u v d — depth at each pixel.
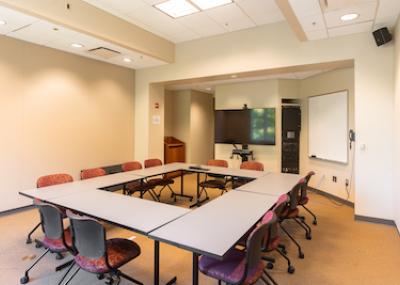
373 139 3.72
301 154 6.23
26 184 4.20
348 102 4.83
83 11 3.68
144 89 5.97
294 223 3.81
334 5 2.95
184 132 8.16
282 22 4.31
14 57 3.99
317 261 2.74
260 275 1.77
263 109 6.29
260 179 3.64
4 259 2.71
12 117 4.00
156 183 4.67
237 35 4.73
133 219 2.07
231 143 6.72
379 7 2.99
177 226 1.93
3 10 3.01
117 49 4.50
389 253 2.89
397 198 3.39
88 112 5.10
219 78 5.34
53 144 4.54
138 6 3.81
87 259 1.92
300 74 5.70
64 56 4.66
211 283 2.34
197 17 4.18
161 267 2.62
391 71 3.58
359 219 3.88
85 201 2.55
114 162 5.66
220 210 2.30
